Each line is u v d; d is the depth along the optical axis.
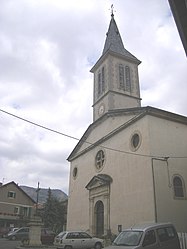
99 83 33.62
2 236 37.78
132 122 21.73
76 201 28.42
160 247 10.30
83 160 28.92
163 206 17.72
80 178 28.67
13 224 46.97
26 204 49.69
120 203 20.92
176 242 10.89
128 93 31.80
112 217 21.53
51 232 27.39
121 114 23.80
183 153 20.22
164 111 20.66
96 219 24.28
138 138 20.83
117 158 22.72
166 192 18.23
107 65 32.56
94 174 25.89
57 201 46.62
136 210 19.03
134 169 20.28
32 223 22.86
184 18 6.79
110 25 37.91
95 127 27.70
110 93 30.62
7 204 47.84
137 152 20.36
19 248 20.95
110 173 23.22
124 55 33.59
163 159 19.16
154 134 19.75
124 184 21.00
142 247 9.88
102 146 25.52
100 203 24.14
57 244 19.70
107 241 20.23
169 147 19.86
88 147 28.06
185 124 21.44
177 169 19.39
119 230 20.31
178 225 17.69
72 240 19.50
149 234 10.42
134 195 19.59
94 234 23.67
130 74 33.28
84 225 25.70
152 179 18.25
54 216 45.12
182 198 18.59
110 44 34.44
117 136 23.44
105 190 23.14
